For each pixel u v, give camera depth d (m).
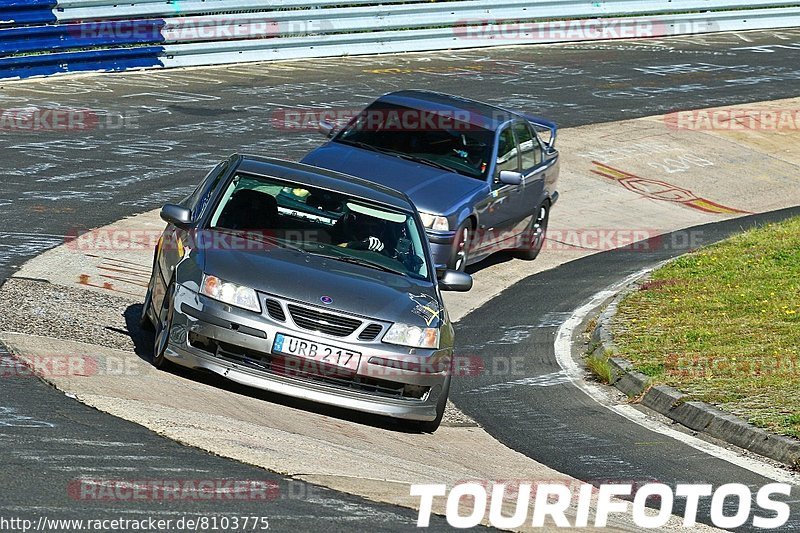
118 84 69.75
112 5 71.81
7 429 21.41
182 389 26.27
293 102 70.19
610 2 102.69
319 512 19.55
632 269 51.38
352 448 24.58
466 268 48.56
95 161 52.97
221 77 75.25
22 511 17.52
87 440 21.47
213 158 56.28
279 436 24.17
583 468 26.38
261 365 26.12
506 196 45.59
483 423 29.62
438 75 82.94
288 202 29.98
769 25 114.31
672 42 105.56
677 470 26.69
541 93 81.75
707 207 65.81
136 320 32.88
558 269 50.53
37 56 68.06
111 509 18.16
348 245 29.30
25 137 55.25
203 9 77.31
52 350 27.69
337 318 26.28
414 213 31.27
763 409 30.48
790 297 42.94
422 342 26.75
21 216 43.19
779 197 70.00
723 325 39.38
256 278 26.67
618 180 67.00
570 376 35.34
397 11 88.88
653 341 37.47
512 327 40.75
